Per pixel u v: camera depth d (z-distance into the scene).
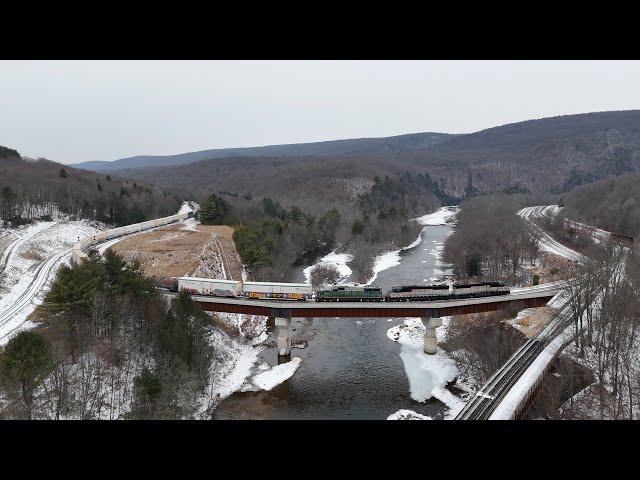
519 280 157.25
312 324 135.25
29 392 64.12
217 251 172.88
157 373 79.69
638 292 100.38
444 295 113.50
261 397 91.12
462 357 108.19
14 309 100.31
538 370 84.94
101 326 88.12
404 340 121.44
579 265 128.75
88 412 70.25
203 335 93.56
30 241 150.62
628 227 197.50
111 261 95.38
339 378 99.62
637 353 94.19
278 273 168.50
